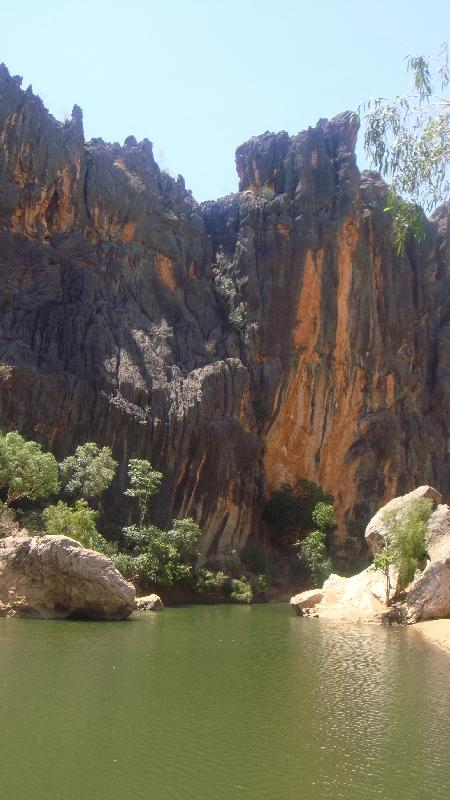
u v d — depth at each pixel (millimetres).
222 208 79062
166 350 62438
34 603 35031
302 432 73875
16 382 52438
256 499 68312
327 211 78250
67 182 64188
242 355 70438
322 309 75125
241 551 63031
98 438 54594
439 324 87250
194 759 15164
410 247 86438
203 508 59656
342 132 81625
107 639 29062
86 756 15133
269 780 14062
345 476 75375
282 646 29609
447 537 41500
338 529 74125
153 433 56594
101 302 61250
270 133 83000
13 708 18312
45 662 23812
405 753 15750
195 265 72688
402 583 41000
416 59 16797
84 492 48062
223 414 64438
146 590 49562
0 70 63000
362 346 77375
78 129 65938
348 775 14430
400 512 44375
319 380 74562
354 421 76625
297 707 19344
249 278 73812
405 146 17016
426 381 84875
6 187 60406
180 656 26156
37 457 42938
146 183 70875
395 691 21422
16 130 61531
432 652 28422
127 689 20672
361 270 78188
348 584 46406
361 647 29656
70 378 54781
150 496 55906
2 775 14023
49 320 58156
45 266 60594
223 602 55281
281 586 61469
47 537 35438
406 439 79000
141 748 15711
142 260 67312
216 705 19375
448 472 81312
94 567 35000
